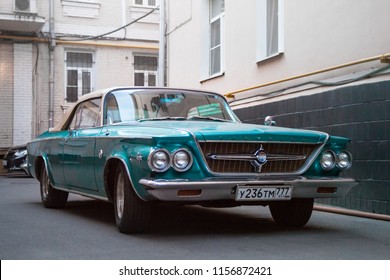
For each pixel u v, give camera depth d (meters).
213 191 5.07
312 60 8.75
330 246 5.20
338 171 5.84
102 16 18.89
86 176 6.50
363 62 7.50
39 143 8.29
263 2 10.36
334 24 8.25
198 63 12.58
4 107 17.75
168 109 6.64
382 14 7.30
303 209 6.12
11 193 10.75
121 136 5.60
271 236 5.70
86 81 18.80
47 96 18.20
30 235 5.81
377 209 7.42
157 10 19.45
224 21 11.74
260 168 5.37
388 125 7.24
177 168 5.06
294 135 5.52
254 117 10.30
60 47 18.41
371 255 4.81
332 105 8.23
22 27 17.34
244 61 10.83
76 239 5.54
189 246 5.14
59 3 18.39
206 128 5.41
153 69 19.66
